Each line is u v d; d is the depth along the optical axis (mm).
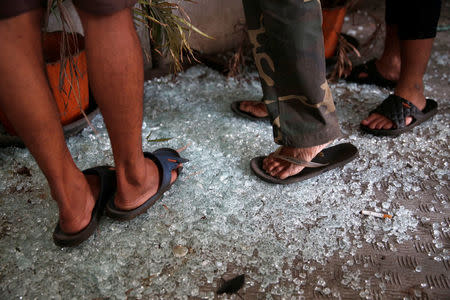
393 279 1141
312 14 1042
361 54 2402
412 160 1592
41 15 871
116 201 1244
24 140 942
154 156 1355
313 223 1314
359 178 1498
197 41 2143
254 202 1384
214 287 1116
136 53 938
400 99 1713
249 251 1214
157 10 1474
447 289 1115
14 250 1191
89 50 898
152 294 1094
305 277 1146
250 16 1128
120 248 1210
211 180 1473
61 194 1067
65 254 1188
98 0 806
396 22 1773
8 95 854
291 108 1253
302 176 1438
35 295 1077
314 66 1127
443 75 2207
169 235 1257
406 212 1355
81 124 1614
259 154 1615
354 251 1223
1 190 1398
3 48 807
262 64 1198
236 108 1839
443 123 1808
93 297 1082
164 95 1975
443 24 2805
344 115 1871
